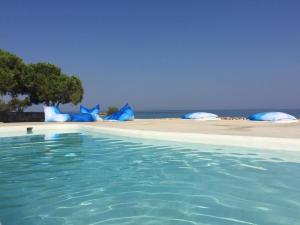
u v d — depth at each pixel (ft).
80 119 78.84
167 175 21.33
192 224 12.64
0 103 97.50
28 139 42.22
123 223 12.89
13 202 15.93
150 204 15.25
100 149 32.86
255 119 65.98
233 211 14.06
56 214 14.10
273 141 28.86
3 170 23.49
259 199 15.71
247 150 29.27
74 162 26.43
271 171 21.61
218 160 25.75
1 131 48.91
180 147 32.53
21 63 88.84
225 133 35.96
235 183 18.86
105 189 18.15
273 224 12.50
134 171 22.72
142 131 40.29
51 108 82.94
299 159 25.25
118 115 81.51
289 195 16.30
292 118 63.26
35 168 24.18
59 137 44.16
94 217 13.65
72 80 102.12
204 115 79.20
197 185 18.62
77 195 17.04
